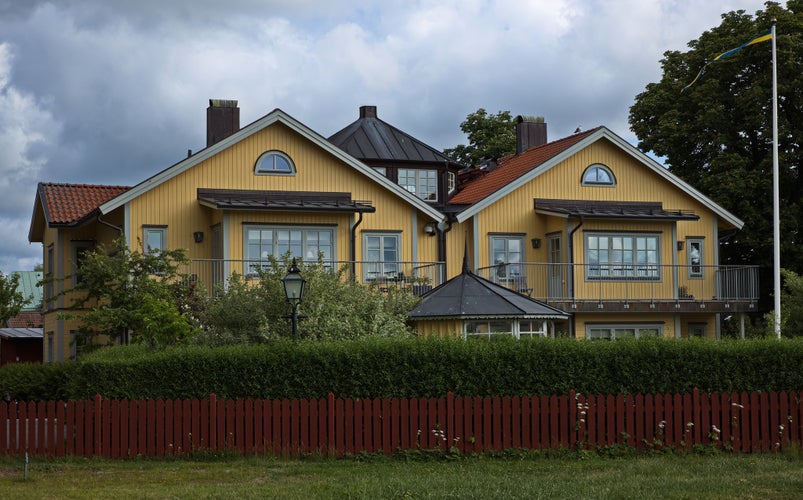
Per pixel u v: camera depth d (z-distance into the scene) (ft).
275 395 57.88
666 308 111.75
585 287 110.93
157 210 101.24
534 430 58.23
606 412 59.11
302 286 62.85
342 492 46.09
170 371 57.88
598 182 115.96
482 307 82.79
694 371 60.23
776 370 60.54
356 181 107.76
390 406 57.62
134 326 82.64
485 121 184.75
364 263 106.52
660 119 137.80
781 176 130.72
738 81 136.67
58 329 110.73
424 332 83.25
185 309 84.89
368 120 130.11
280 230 102.53
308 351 58.13
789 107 133.28
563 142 119.85
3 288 163.32
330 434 57.31
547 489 46.80
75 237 112.68
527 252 113.70
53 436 56.95
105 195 115.65
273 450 57.36
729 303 113.80
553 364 59.16
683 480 49.70
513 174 118.42
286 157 105.29
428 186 124.88
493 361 58.75
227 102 118.83
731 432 59.72
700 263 118.32
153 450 56.95
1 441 56.85
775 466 53.98
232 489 47.47
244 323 70.38
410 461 56.44
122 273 85.35
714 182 130.00
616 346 59.88
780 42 129.08
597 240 112.06
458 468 54.08
